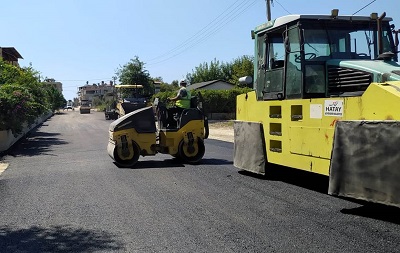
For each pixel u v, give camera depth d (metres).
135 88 35.34
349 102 6.01
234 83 56.28
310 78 7.07
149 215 6.12
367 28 7.44
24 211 6.50
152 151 11.03
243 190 7.64
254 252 4.56
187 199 7.04
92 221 5.90
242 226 5.48
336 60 6.93
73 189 8.05
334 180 5.98
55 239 5.19
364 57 7.34
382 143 5.31
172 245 4.86
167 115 11.61
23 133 21.75
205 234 5.20
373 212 5.98
